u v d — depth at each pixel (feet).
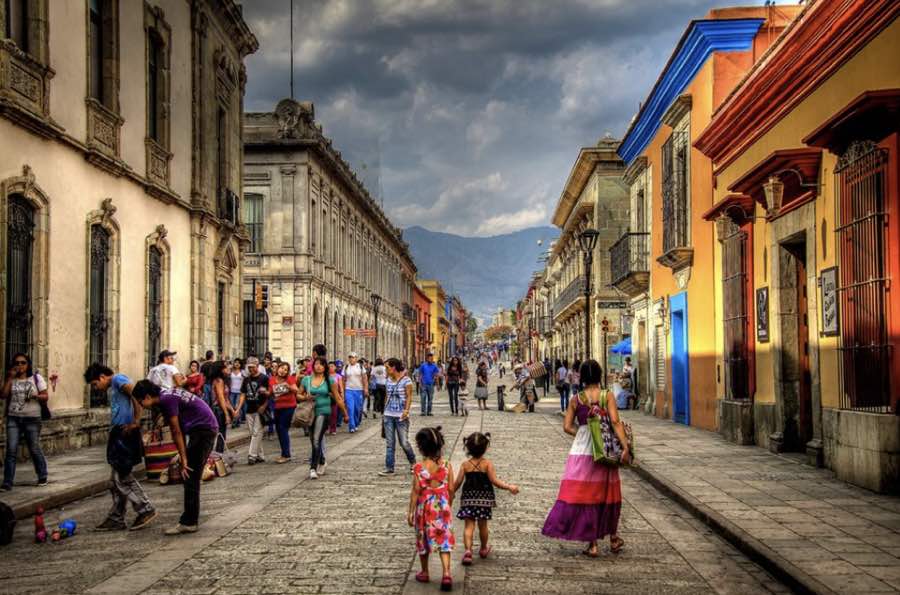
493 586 22.29
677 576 23.35
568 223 152.56
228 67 90.07
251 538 28.07
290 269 130.00
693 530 29.68
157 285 70.33
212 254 83.82
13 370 37.70
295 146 130.31
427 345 343.05
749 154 54.13
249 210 131.34
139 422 31.68
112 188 59.93
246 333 129.90
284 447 50.39
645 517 32.30
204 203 79.00
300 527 29.89
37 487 37.50
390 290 237.86
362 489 38.91
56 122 51.42
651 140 87.92
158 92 70.38
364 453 54.80
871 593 20.29
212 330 83.56
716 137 58.95
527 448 57.52
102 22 60.08
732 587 22.25
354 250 176.14
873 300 35.58
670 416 79.87
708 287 65.51
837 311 39.83
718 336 63.00
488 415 95.86
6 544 27.73
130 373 63.16
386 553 25.88
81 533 29.60
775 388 49.75
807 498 33.71
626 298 127.03
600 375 26.16
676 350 78.02
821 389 42.63
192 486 29.27
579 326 156.97
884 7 35.01
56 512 34.14
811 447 43.37
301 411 42.63
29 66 47.91
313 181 134.92
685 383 72.95
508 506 34.45
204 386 62.23
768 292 51.21
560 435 68.33
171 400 29.12
